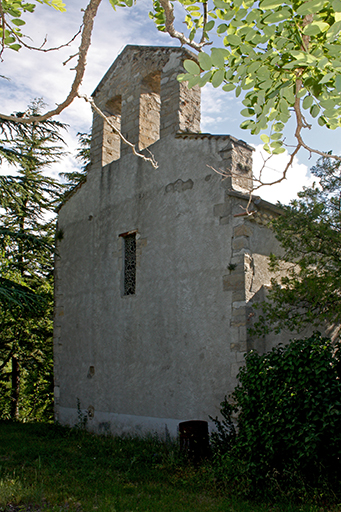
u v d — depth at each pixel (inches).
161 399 315.0
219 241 298.2
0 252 553.0
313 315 239.6
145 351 336.2
